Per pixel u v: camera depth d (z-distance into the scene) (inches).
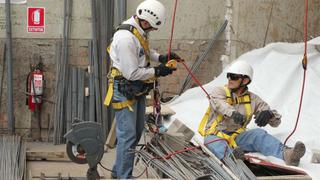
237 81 190.7
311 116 230.1
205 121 197.6
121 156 177.5
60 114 266.7
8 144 241.1
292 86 251.1
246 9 279.0
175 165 169.8
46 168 227.8
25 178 207.3
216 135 189.5
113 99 176.2
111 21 266.2
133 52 168.2
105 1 264.2
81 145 155.3
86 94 268.7
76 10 265.9
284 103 243.3
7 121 269.0
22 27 263.6
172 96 280.7
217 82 270.2
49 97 270.1
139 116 183.5
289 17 287.9
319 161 186.7
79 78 268.5
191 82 281.9
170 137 193.2
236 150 175.8
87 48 269.1
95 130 156.3
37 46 265.6
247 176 159.8
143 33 173.0
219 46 283.6
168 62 174.7
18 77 266.8
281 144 187.8
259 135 191.6
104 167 209.5
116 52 171.8
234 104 192.9
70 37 267.3
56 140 266.5
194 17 278.8
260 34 283.0
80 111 268.5
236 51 279.4
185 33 279.3
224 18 282.4
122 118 175.6
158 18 170.1
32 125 270.8
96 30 266.1
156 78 181.0
